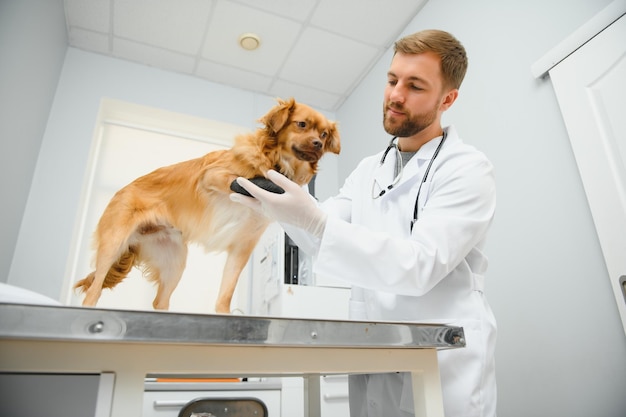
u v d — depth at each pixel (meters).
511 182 1.66
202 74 2.78
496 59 1.82
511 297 1.59
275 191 1.02
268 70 2.77
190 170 1.72
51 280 2.03
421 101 1.09
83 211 2.31
